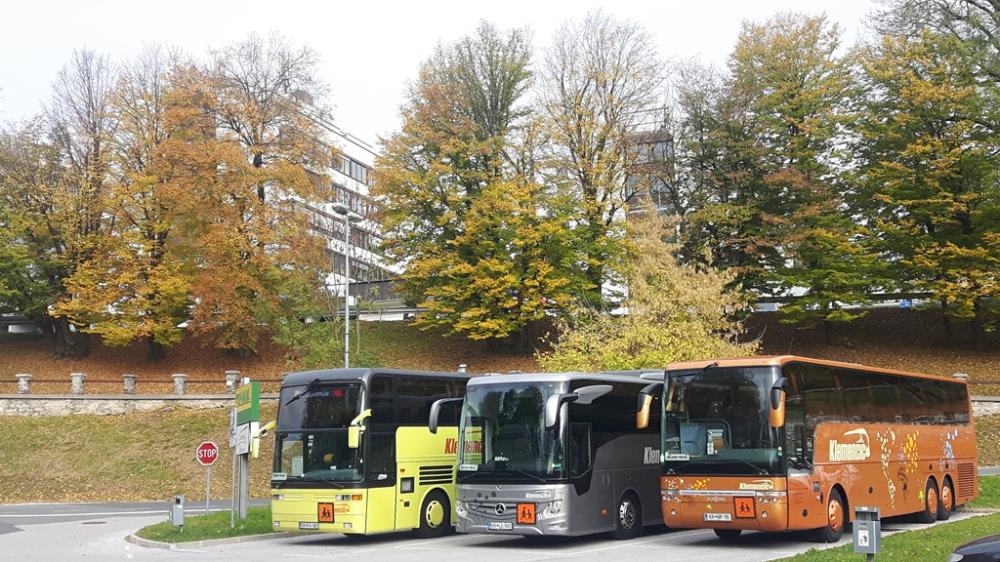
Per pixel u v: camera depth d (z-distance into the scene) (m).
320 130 53.75
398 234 51.88
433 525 22.50
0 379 50.53
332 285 50.19
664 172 50.59
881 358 46.19
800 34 48.59
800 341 49.88
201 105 51.16
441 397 23.25
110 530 25.86
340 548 20.25
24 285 53.47
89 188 52.47
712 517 17.48
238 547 21.03
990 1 43.41
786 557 14.79
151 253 51.28
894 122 46.00
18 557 19.05
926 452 23.30
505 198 48.38
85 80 54.31
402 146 51.78
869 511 12.26
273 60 53.12
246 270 49.44
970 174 44.22
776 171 47.62
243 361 52.28
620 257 47.50
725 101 49.66
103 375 50.84
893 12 47.47
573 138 49.97
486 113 52.88
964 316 43.56
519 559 16.83
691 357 31.73
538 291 48.03
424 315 51.06
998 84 43.56
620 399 21.00
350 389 21.30
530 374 19.89
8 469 39.25
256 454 23.27
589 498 19.34
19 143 54.03
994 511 25.75
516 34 53.47
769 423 17.22
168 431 42.41
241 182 49.69
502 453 19.36
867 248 46.91
